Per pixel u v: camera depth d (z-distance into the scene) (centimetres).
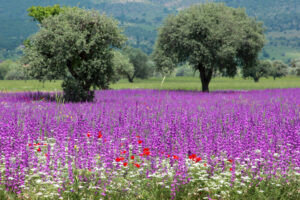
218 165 816
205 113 1396
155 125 1110
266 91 4219
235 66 5225
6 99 2369
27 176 729
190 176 746
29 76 2747
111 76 2875
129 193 681
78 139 928
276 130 1054
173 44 4656
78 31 2619
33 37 2630
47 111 1458
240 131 1034
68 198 653
